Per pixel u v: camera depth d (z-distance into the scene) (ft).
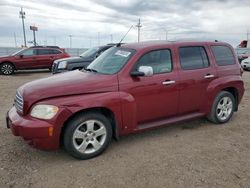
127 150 14.02
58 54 55.62
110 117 13.80
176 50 15.78
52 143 12.09
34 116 12.05
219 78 17.43
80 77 13.94
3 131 16.53
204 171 11.76
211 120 18.03
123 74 13.85
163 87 14.87
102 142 13.38
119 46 16.35
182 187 10.53
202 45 17.10
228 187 10.53
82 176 11.41
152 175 11.43
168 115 15.66
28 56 52.54
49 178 11.25
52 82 13.24
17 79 43.32
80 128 12.75
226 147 14.40
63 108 12.01
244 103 24.67
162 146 14.52
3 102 24.70
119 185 10.71
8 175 11.43
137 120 14.42
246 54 74.18
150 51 14.83
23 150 13.91
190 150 13.99
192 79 16.05
